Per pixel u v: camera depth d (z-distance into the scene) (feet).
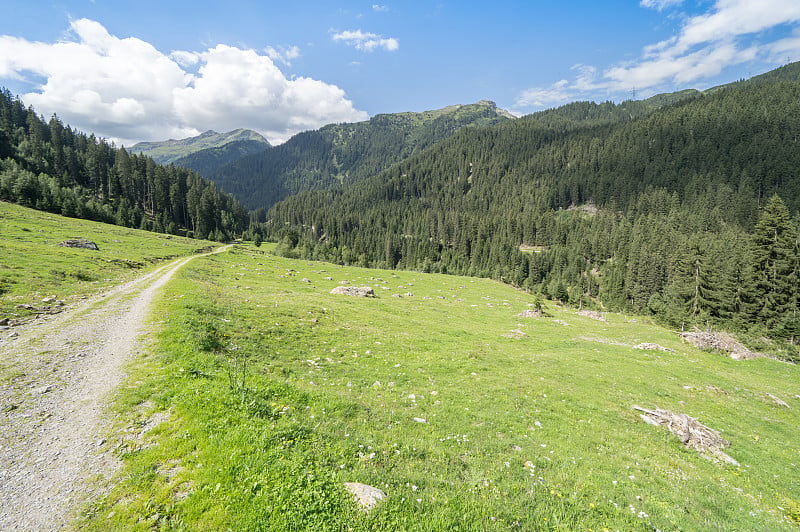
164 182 562.66
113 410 38.42
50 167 487.61
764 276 203.21
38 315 83.87
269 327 89.10
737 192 631.15
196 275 183.01
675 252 399.24
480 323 187.21
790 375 133.80
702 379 113.60
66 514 23.47
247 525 22.71
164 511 23.77
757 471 57.31
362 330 107.55
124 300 104.99
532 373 91.91
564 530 28.19
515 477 37.83
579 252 578.66
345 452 34.91
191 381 45.06
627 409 74.54
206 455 29.25
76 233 266.36
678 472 49.44
